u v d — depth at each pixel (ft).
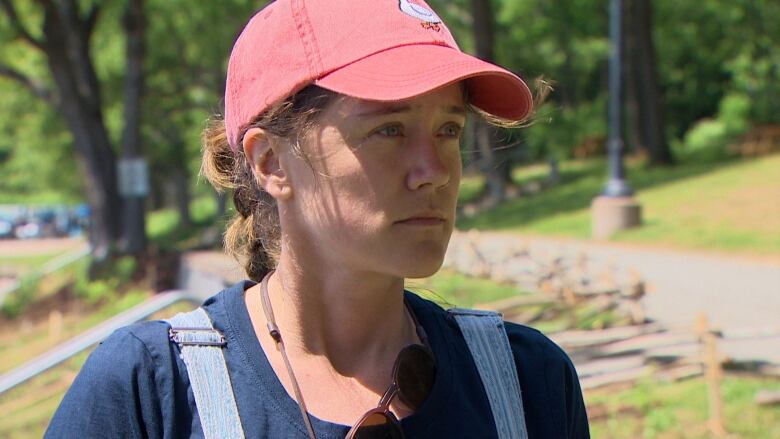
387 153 4.82
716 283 36.76
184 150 133.08
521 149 114.42
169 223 164.14
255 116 5.10
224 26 99.09
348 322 5.28
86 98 80.48
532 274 34.32
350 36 4.91
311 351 5.22
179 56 106.32
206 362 4.93
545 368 5.80
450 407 5.17
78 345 22.84
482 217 72.23
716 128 128.16
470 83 5.49
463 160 6.17
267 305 5.27
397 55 4.86
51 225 178.70
